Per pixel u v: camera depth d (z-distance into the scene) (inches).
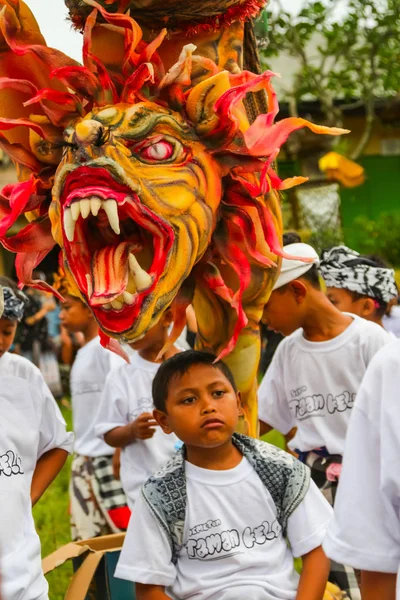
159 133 114.0
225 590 120.8
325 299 165.2
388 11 659.4
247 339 138.3
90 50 120.9
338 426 164.2
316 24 659.4
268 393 174.9
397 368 94.5
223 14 124.0
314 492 127.0
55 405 148.2
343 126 741.9
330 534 98.0
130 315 109.3
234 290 131.6
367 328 163.9
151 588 122.1
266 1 133.0
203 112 116.2
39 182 121.5
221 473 125.5
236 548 122.7
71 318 225.9
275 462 127.2
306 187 682.8
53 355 479.5
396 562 94.4
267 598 120.2
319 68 677.3
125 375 188.7
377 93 709.3
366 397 96.7
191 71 120.6
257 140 115.1
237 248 123.9
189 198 113.3
